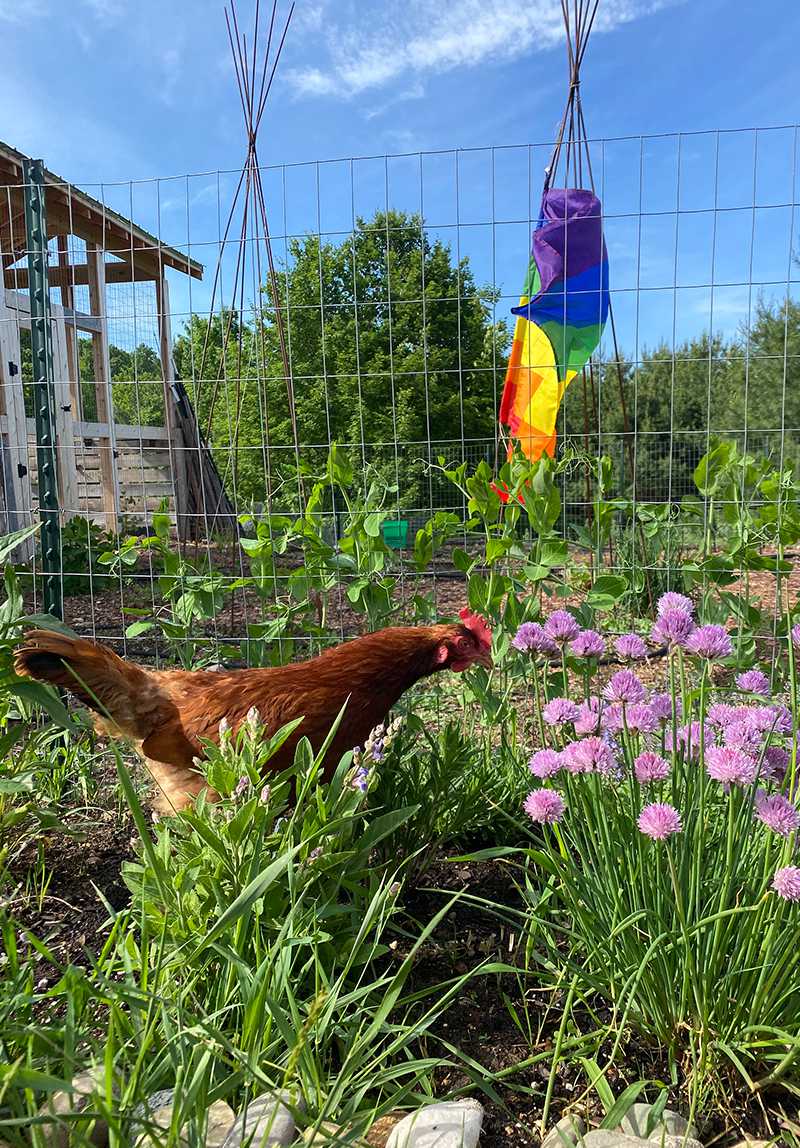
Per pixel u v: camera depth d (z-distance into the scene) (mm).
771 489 3672
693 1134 1574
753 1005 1672
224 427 13031
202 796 1937
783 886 1506
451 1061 1801
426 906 2398
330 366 13320
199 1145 1258
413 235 11820
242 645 4617
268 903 1780
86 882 2586
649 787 2004
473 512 3941
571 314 5461
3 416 8445
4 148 7820
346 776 1981
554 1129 1583
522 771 2852
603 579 3266
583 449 5691
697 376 14258
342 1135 1458
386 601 3637
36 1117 1103
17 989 1436
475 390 14250
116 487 11445
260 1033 1555
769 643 4574
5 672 2227
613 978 1812
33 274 4195
